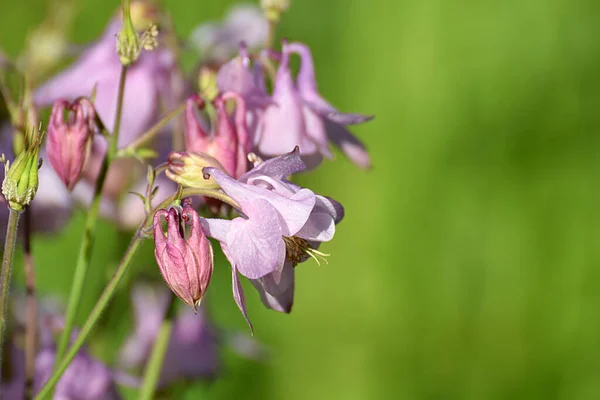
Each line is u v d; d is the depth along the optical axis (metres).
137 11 0.80
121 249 0.83
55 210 0.79
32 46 0.86
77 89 0.80
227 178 0.67
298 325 1.09
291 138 0.72
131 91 0.80
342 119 0.72
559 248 1.14
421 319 1.12
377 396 1.10
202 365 0.83
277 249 0.65
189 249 0.66
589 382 1.11
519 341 1.12
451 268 1.13
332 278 1.12
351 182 1.14
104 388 0.75
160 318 0.83
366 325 1.12
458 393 1.12
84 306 0.85
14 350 0.76
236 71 0.72
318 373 1.08
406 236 1.13
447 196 1.15
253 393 1.01
